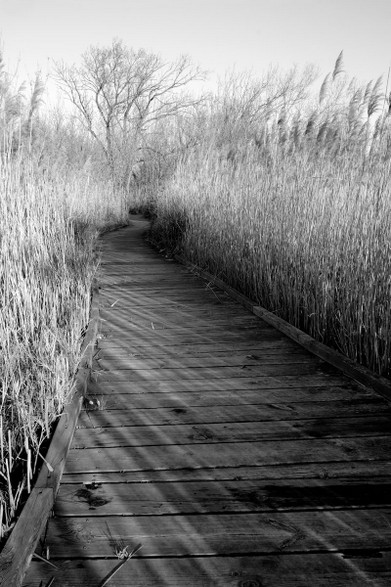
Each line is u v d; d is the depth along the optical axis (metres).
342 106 6.75
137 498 2.10
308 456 2.38
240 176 7.52
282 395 3.08
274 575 1.68
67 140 12.31
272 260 5.13
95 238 9.18
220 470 2.29
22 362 3.09
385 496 2.07
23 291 3.78
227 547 1.81
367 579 1.65
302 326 4.46
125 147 27.16
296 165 6.03
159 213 12.26
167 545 1.83
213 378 3.38
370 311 3.38
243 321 4.78
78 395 2.93
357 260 3.73
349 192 4.62
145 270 7.64
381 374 3.24
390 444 2.47
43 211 5.51
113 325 4.68
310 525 1.91
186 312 5.13
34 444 2.42
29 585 1.66
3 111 5.42
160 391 3.19
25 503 1.94
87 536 1.88
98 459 2.40
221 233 6.61
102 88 27.95
